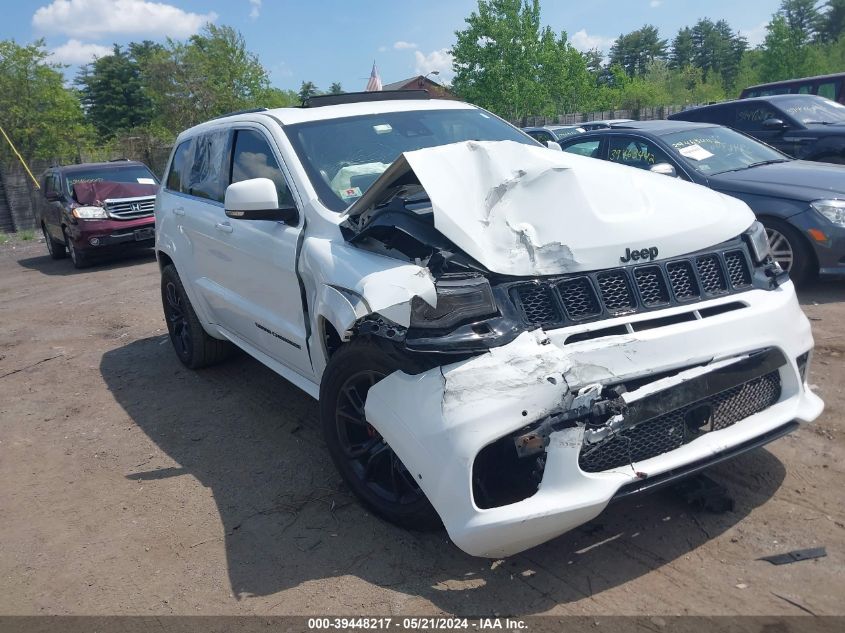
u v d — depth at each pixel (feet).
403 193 11.10
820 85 44.55
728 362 9.23
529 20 106.22
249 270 13.87
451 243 9.34
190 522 11.57
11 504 12.80
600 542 9.90
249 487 12.53
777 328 9.78
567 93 116.67
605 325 8.89
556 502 8.22
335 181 12.43
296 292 12.12
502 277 9.06
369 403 9.34
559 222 9.53
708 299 9.65
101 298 30.48
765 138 33.96
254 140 14.42
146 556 10.73
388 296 8.86
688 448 9.05
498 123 15.67
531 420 8.25
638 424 8.63
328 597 9.29
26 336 24.79
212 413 16.14
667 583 8.96
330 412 10.80
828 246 19.83
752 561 9.23
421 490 9.62
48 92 82.69
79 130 86.28
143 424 15.92
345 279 10.00
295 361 13.02
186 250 17.20
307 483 12.43
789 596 8.53
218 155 15.99
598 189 10.28
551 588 9.04
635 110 116.37
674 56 365.40
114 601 9.71
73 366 20.79
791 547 9.44
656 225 9.84
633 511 10.55
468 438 8.26
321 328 11.04
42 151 82.12
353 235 10.88
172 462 13.87
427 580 9.41
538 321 8.87
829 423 12.73
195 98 117.50
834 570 8.91
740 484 11.03
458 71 108.78
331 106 14.74
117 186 41.68
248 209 11.86
